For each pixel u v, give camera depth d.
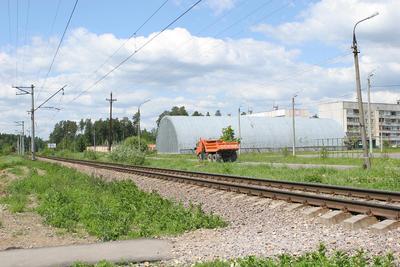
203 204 18.97
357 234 11.23
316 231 12.09
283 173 31.23
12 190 27.09
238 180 26.08
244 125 99.75
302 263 8.32
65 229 15.07
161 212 16.42
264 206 16.67
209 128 95.94
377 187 21.30
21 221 16.66
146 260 10.27
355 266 8.13
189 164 50.00
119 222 14.78
